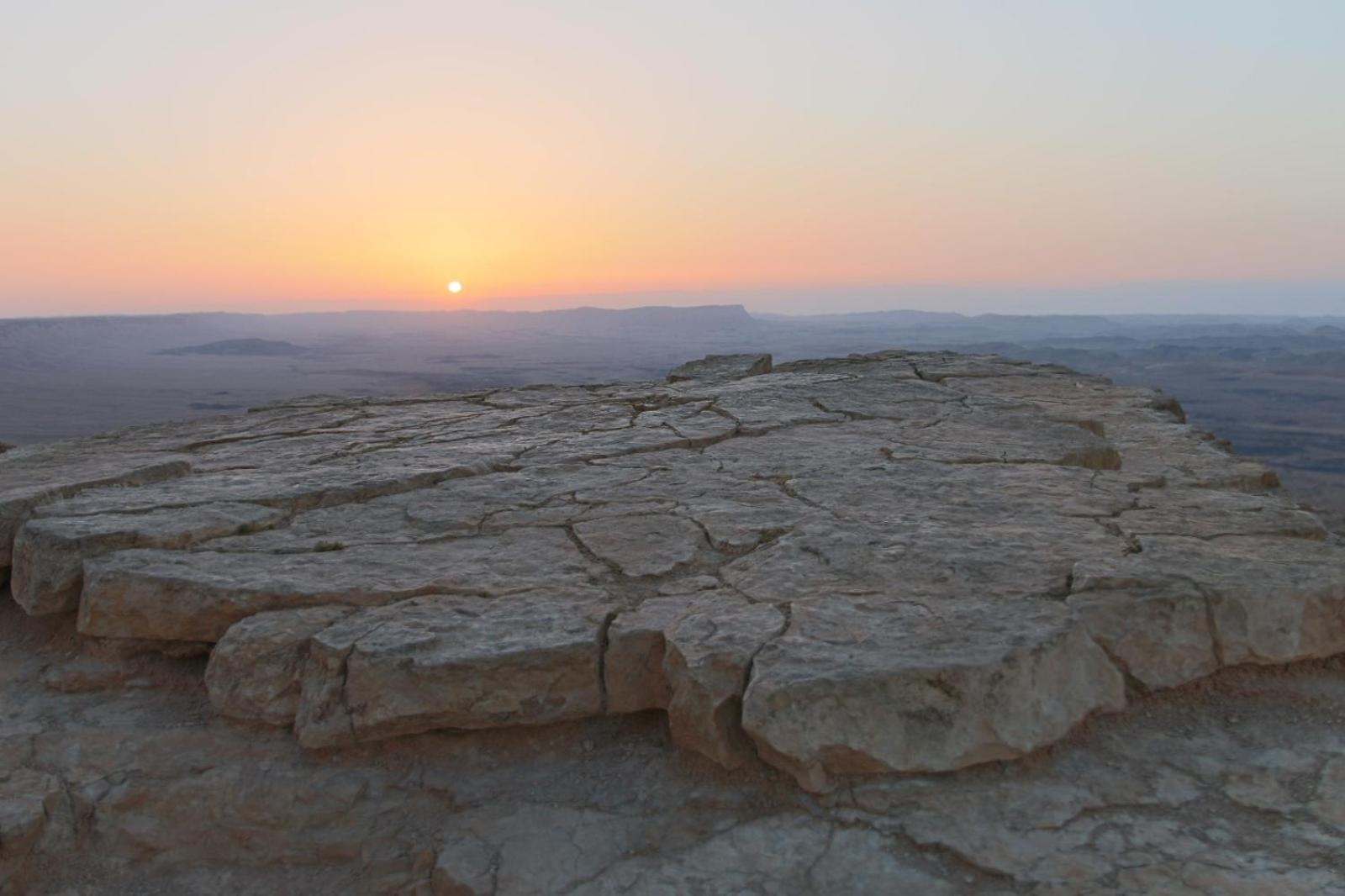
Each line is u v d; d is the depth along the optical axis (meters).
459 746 3.34
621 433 6.52
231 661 3.52
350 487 5.10
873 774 2.96
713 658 3.11
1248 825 2.70
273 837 3.13
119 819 3.21
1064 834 2.70
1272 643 3.33
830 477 5.16
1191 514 4.34
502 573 3.93
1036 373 9.26
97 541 4.21
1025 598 3.41
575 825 2.97
